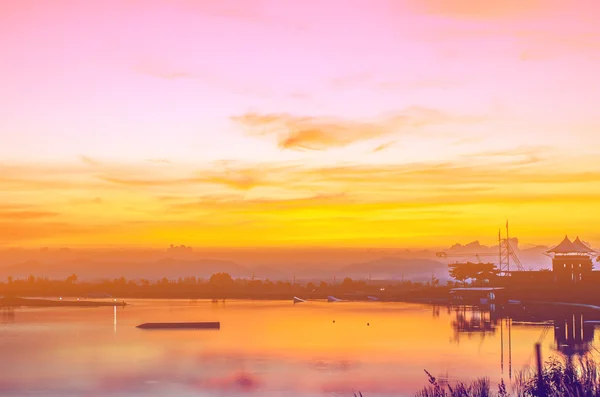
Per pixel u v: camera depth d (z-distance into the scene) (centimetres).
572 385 4162
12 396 9550
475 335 16600
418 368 11262
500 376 9931
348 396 8956
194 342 16450
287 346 15312
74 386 10275
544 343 14112
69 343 16500
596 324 18688
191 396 9344
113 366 12381
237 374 11175
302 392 9394
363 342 15812
